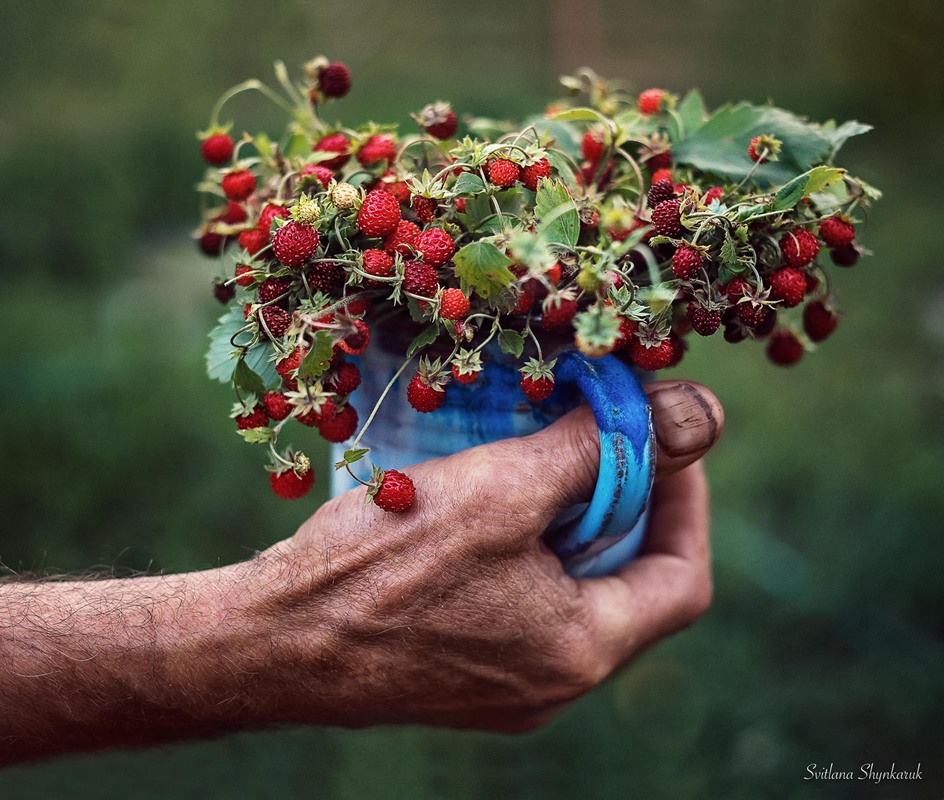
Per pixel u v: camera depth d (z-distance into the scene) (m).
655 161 0.95
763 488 2.64
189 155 5.27
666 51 8.70
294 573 0.88
